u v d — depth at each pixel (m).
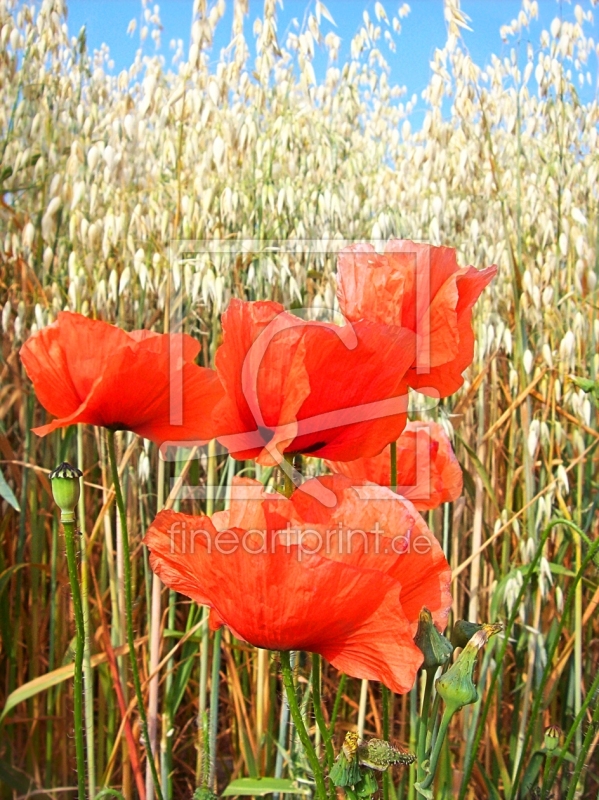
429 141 0.91
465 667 0.28
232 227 0.76
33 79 0.87
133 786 0.67
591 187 0.89
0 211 0.75
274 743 0.64
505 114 0.93
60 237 0.78
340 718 0.71
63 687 0.68
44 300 0.70
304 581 0.24
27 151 0.82
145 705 0.66
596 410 0.79
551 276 0.80
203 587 0.26
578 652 0.64
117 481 0.36
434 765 0.29
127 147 0.80
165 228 0.72
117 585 0.65
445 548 0.72
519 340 0.73
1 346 0.75
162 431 0.35
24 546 0.69
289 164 0.86
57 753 0.68
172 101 0.70
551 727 0.43
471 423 0.80
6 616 0.68
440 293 0.30
